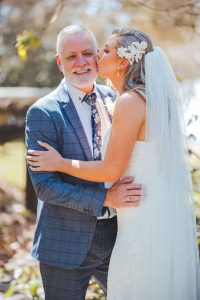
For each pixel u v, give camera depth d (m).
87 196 2.56
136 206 2.54
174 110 2.59
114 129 2.52
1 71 10.35
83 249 2.63
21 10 8.48
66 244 2.64
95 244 2.73
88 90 2.73
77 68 2.66
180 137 2.61
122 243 2.58
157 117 2.51
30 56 9.73
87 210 2.56
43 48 9.38
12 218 6.22
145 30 6.61
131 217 2.56
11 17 8.67
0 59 9.94
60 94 2.72
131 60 2.57
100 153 2.70
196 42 6.75
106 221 2.75
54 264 2.63
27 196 6.50
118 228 2.64
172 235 2.56
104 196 2.57
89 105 2.74
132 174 2.57
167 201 2.55
